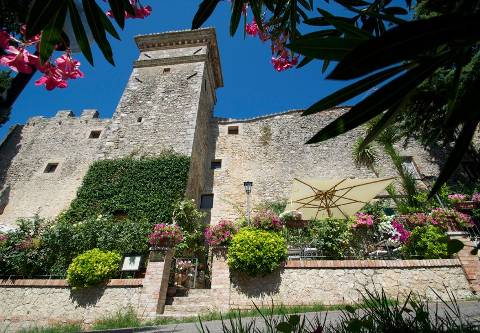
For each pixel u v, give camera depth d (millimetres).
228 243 5797
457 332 1358
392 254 6031
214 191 12570
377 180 6730
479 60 4832
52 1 1227
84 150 15047
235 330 1474
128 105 12500
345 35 1062
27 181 14320
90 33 1376
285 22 2412
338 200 7223
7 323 5500
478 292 4910
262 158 13430
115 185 9742
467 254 5336
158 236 5961
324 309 4578
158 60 14031
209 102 15016
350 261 5508
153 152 10812
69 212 9125
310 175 12773
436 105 6660
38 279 6074
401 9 1975
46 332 4684
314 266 5527
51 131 16188
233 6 1957
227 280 5449
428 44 674
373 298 1564
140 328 4043
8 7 1298
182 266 7012
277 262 5457
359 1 1976
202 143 12938
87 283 5590
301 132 14023
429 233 5781
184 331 3506
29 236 6848
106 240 6871
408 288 5148
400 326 1383
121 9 1437
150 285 5441
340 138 13656
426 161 12648
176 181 9758
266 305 5211
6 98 1212
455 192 9547
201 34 14820
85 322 5301
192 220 8828
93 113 16531
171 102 12492
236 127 14547
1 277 6258
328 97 895
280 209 11383
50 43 1227
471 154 8578
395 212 8891
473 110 830
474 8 1031
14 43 1270
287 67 2527
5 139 16047
